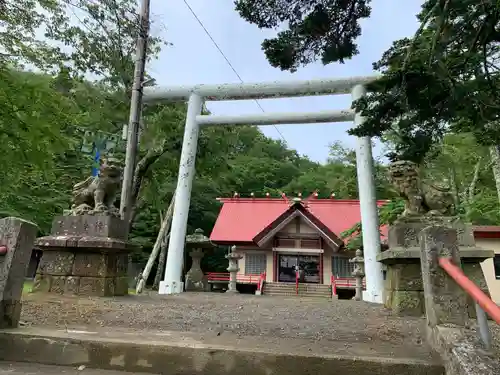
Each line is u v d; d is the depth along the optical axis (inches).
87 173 794.2
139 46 368.2
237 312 230.5
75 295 270.2
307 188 1374.3
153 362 135.2
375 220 415.8
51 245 278.4
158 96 498.6
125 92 512.4
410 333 174.4
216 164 772.0
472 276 231.6
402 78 203.0
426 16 189.3
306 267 956.6
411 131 217.8
